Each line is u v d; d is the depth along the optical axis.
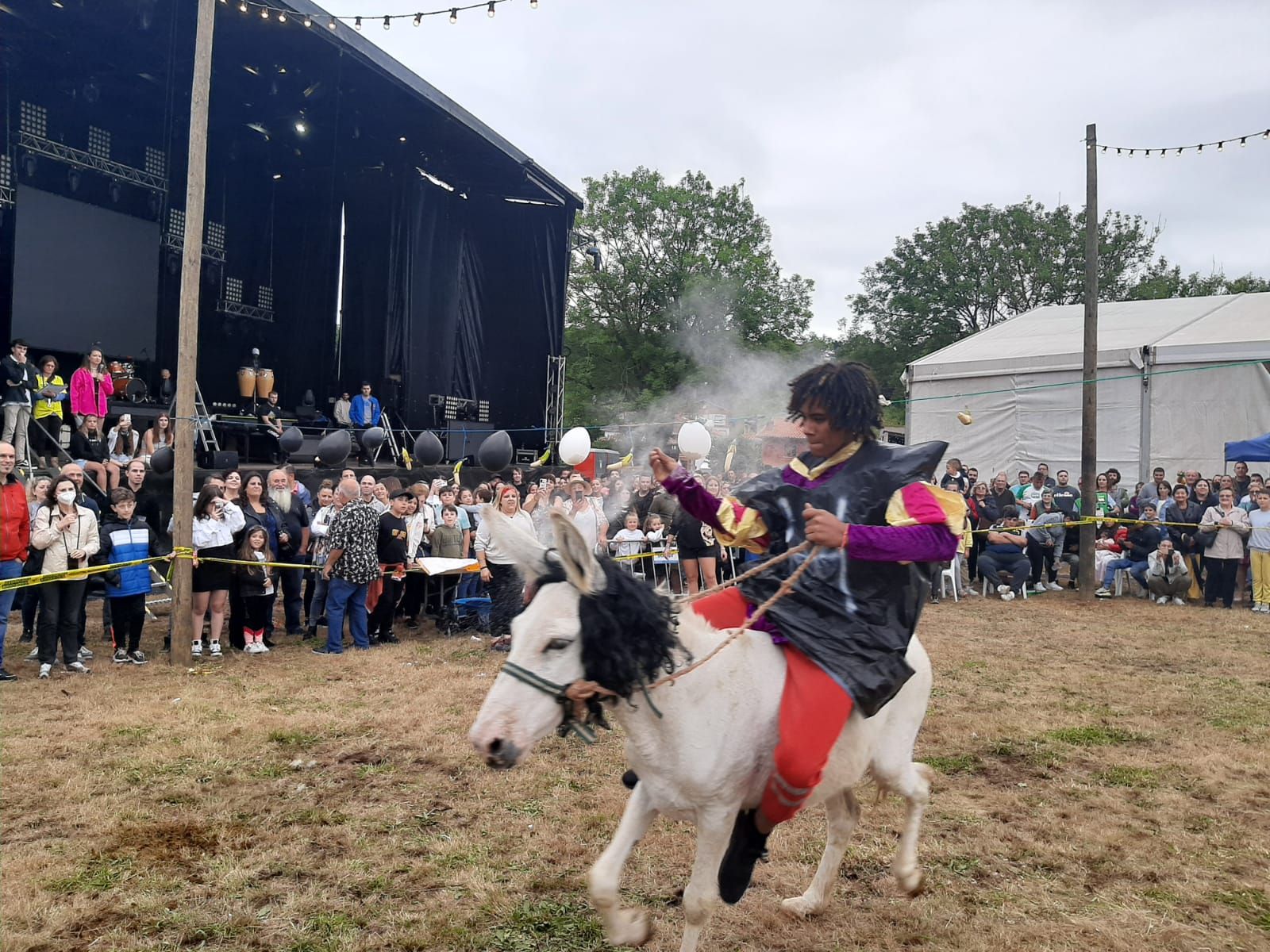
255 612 9.47
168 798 5.37
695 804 3.12
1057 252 50.75
